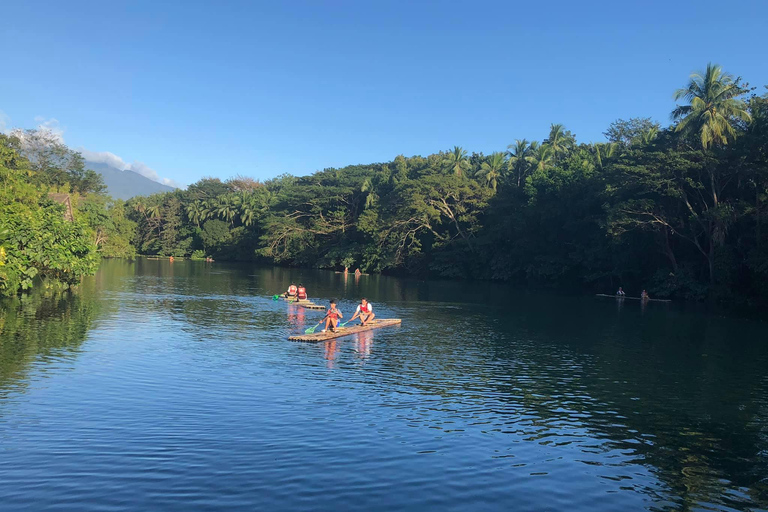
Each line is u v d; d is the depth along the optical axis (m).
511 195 69.19
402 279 69.44
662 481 8.91
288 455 9.30
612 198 47.75
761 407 13.27
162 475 8.34
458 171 79.38
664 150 45.16
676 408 13.09
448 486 8.40
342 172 106.12
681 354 19.97
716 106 41.97
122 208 113.88
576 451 10.12
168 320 24.70
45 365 15.00
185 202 132.00
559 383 15.28
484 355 19.02
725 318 31.84
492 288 55.19
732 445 10.65
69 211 57.81
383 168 95.69
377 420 11.39
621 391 14.59
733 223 39.91
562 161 63.03
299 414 11.57
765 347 21.72
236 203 114.88
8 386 12.81
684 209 45.84
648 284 48.75
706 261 45.88
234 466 8.77
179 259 114.06
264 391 13.27
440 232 77.44
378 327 25.19
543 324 27.78
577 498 8.20
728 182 41.75
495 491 8.31
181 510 7.31
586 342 22.36
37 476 8.15
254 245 108.38
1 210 28.28
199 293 38.69
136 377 14.11
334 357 17.70
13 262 26.88
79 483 7.97
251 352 18.03
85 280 47.41
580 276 58.12
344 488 8.16
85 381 13.51
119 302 30.84
